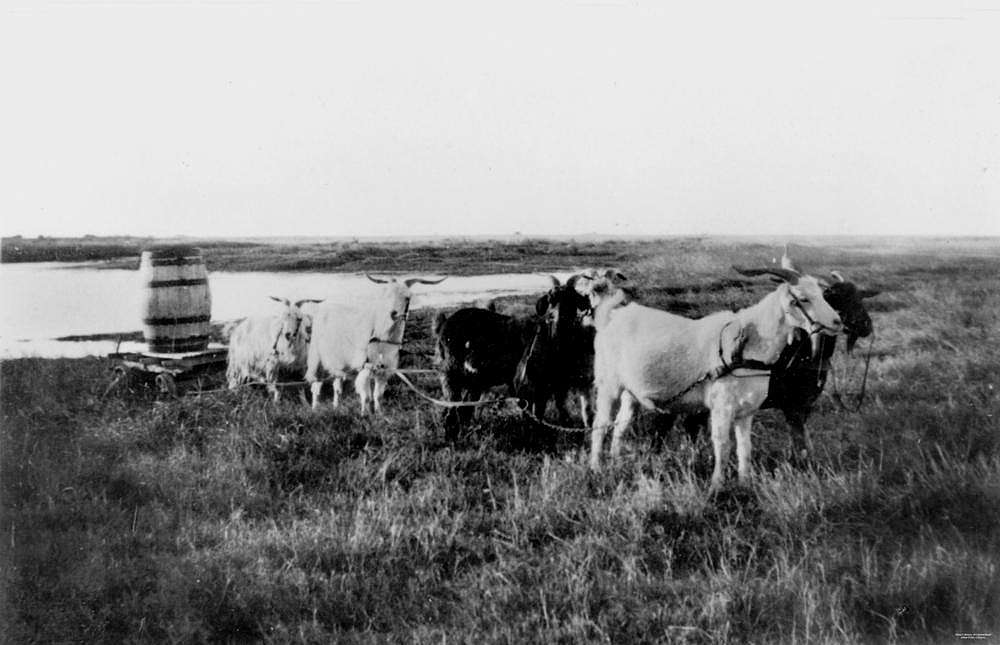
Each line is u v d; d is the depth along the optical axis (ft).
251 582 18.26
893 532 19.71
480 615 17.10
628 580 17.76
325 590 17.90
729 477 22.44
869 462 22.93
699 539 19.54
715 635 15.96
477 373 25.98
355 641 16.48
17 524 21.12
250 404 27.63
